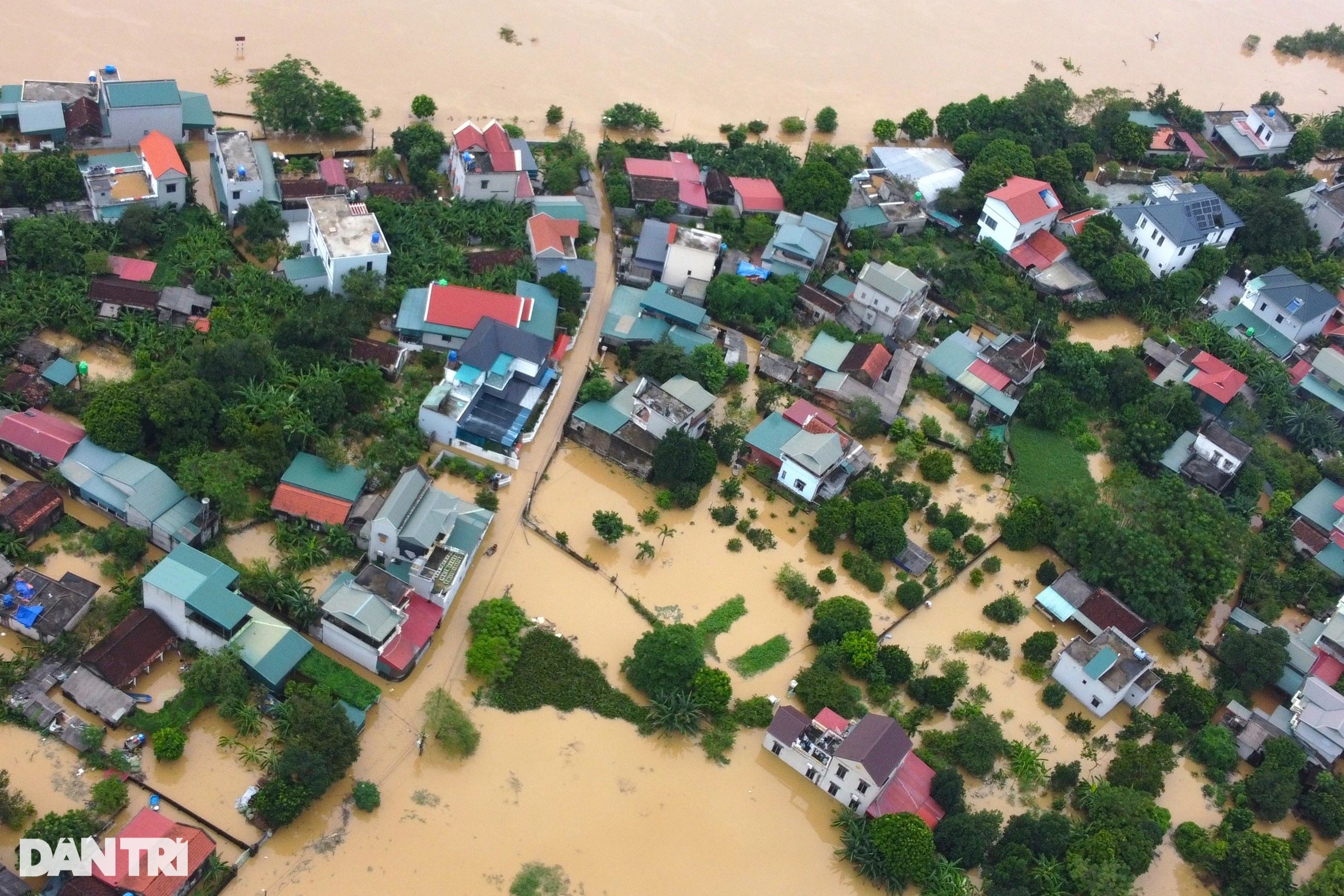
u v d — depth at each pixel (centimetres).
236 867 6888
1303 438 11531
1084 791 8300
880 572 9631
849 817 7838
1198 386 11631
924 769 8112
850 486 10225
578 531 9506
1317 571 10231
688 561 9500
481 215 11750
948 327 12188
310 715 7362
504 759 7838
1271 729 8969
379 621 7900
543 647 8512
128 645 7581
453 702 7994
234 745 7481
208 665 7512
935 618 9531
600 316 11444
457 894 7088
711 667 8694
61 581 7919
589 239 12106
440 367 10412
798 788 8131
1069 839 7806
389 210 11388
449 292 10400
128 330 9712
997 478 10888
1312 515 10656
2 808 6712
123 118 11662
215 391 9138
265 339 9562
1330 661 9350
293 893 6894
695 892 7406
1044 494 10506
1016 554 10244
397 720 7900
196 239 10706
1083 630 9688
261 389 9412
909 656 8956
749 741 8331
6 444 8594
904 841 7419
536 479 9781
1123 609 9519
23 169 10575
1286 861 7944
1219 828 8306
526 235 11744
